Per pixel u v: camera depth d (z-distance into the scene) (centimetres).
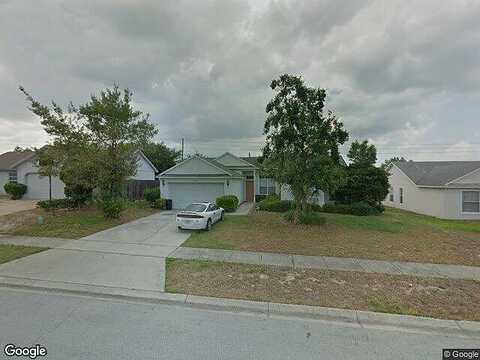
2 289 534
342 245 914
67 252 780
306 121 1201
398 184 2570
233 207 1783
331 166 1217
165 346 347
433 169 2272
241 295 514
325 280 597
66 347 340
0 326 391
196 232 1098
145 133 1406
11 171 2677
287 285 565
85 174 1278
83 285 549
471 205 1859
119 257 740
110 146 1321
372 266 703
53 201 1472
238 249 844
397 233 1133
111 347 342
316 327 411
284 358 328
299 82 1195
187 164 2012
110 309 454
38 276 592
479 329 413
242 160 2598
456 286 575
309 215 1298
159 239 966
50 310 445
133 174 1412
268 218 1487
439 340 383
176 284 559
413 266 710
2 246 834
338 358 332
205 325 407
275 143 1224
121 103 1338
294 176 1224
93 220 1269
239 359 323
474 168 1927
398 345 367
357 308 470
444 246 926
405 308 472
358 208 1747
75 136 1266
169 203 1945
